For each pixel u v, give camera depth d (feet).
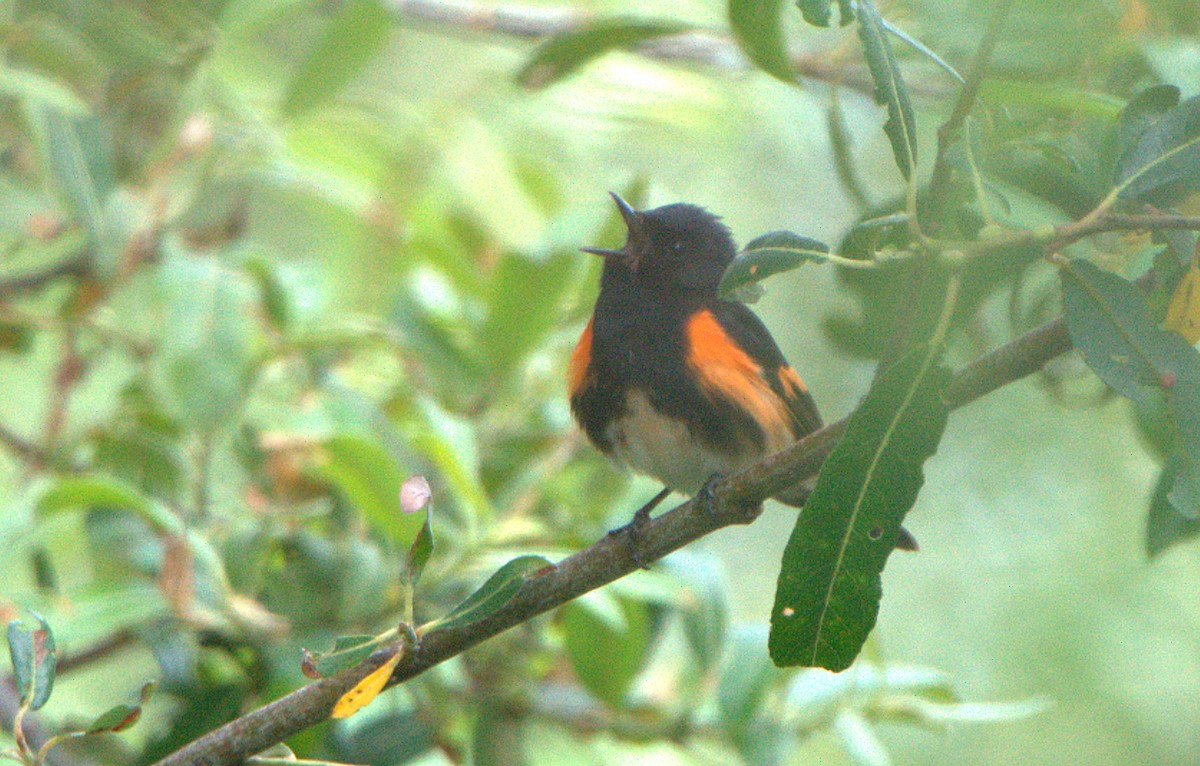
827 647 14.21
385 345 27.20
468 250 30.58
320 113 28.91
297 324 26.48
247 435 25.63
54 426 27.35
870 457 13.89
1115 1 21.33
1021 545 35.14
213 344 24.11
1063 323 14.34
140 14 26.89
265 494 24.73
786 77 19.04
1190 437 13.34
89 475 22.45
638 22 22.49
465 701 24.38
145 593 22.77
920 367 13.67
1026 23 20.43
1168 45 21.17
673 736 24.12
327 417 24.79
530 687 24.53
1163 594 34.71
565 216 26.12
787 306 36.68
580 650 23.50
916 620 34.99
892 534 13.97
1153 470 34.96
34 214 27.96
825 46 28.02
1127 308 13.61
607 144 32.71
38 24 26.13
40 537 24.90
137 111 29.58
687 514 16.21
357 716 23.58
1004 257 20.08
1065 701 34.45
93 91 28.14
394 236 29.25
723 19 28.35
